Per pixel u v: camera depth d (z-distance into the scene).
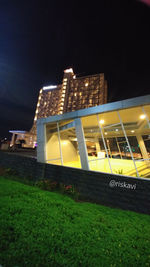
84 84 57.53
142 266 2.21
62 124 9.52
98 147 14.27
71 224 3.23
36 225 2.99
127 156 12.55
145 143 11.30
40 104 69.00
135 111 7.07
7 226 2.80
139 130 10.36
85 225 3.26
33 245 2.33
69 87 59.91
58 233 2.80
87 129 11.81
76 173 7.04
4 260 1.98
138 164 10.68
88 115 7.57
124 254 2.41
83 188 6.55
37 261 2.02
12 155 10.35
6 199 4.33
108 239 2.82
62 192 6.45
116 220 3.81
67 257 2.20
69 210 4.06
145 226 3.60
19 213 3.49
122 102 6.55
